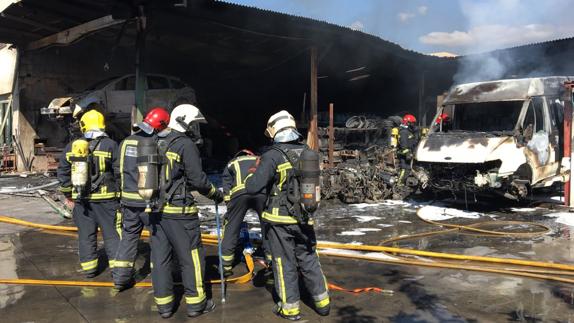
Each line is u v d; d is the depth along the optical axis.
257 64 16.22
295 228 3.66
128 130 13.25
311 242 3.76
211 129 16.56
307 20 11.52
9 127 15.91
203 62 16.22
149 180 3.61
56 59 15.44
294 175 3.64
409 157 9.34
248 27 11.73
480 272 4.93
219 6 10.17
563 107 9.15
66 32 12.48
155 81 13.52
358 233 6.71
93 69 15.95
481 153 7.70
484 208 8.64
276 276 3.76
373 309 3.95
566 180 8.59
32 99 15.20
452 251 5.75
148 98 13.11
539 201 9.05
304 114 15.42
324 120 15.08
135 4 10.02
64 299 4.22
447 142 8.27
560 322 3.68
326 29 12.19
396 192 9.87
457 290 4.40
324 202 9.38
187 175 3.75
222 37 12.84
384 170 10.16
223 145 16.86
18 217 8.06
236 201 4.59
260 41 13.17
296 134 3.82
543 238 6.38
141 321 3.74
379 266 5.16
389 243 6.12
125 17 10.02
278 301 4.08
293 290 3.73
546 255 5.53
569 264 5.17
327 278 4.75
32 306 4.05
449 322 3.69
